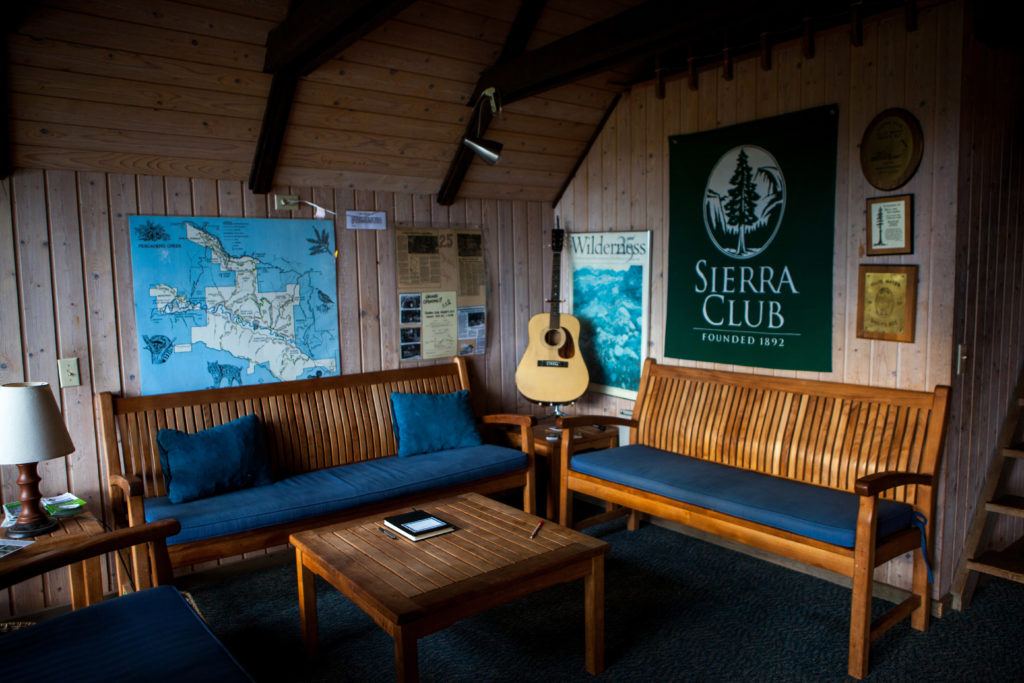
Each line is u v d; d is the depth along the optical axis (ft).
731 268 12.26
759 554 12.05
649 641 9.25
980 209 9.99
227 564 11.60
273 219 12.03
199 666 6.08
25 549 8.37
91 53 8.98
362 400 12.95
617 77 13.48
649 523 13.84
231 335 11.73
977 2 9.13
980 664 8.68
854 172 10.53
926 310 9.83
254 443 11.02
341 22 8.11
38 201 9.96
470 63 11.57
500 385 15.29
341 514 10.61
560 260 15.37
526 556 8.07
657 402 13.19
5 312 9.80
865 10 10.21
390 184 13.23
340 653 9.06
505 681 8.38
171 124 10.28
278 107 10.50
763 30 11.23
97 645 6.43
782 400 11.37
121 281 10.71
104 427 10.39
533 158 14.29
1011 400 11.52
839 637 9.34
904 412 9.95
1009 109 10.64
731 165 12.09
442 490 11.68
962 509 10.29
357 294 13.08
